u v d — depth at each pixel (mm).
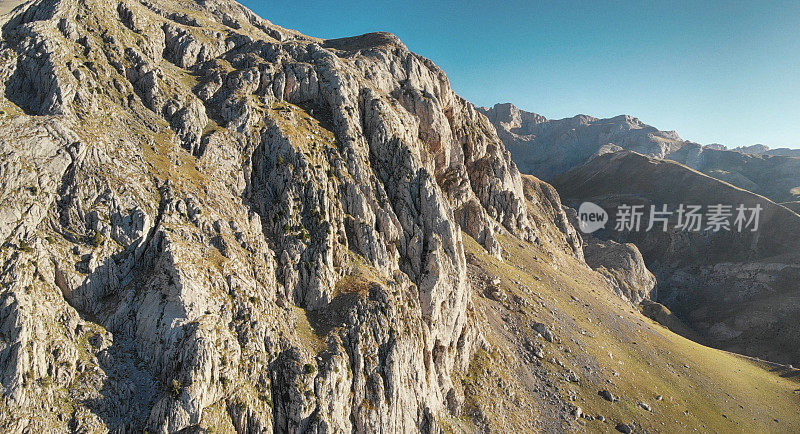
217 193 83500
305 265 84688
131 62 93312
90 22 93125
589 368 124312
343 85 118438
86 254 64812
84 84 80500
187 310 63781
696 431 114250
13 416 50312
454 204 163125
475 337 113812
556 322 138625
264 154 96250
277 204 90438
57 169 67625
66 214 65938
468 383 103062
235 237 78938
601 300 173250
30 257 59656
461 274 106875
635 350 144375
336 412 70125
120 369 59906
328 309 82688
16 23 88750
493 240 161625
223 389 62219
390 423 76375
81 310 63094
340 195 98438
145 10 116125
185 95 95562
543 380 115188
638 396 120375
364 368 77062
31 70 78000
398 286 91750
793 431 125250
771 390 146125
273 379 68375
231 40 127438
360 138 112312
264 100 107188
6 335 53281
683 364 145750
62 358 56438
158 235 70312
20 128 67062
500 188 192125
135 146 79688
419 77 160000
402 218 106250
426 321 96812
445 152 159500
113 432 55094
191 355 60500
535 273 165875
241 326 68688
